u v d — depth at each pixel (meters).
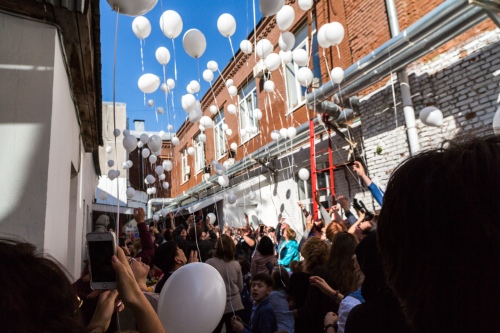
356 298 1.73
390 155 5.19
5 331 0.51
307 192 7.87
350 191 6.36
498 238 0.47
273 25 8.94
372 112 5.57
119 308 1.34
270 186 9.35
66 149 3.56
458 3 3.47
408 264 0.56
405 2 5.00
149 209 16.06
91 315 1.81
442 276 0.52
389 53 4.35
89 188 8.57
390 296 0.97
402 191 0.59
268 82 5.36
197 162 15.80
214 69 5.36
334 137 6.90
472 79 4.23
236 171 10.23
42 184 2.44
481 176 0.50
